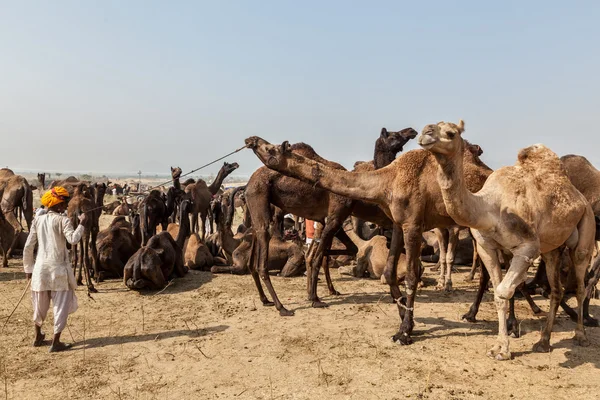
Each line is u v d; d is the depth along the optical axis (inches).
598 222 294.8
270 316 307.4
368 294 365.4
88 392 199.5
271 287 320.8
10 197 552.7
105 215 1131.3
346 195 259.1
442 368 220.2
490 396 192.9
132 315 310.7
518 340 259.6
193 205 656.4
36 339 252.2
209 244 542.6
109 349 248.7
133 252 432.8
